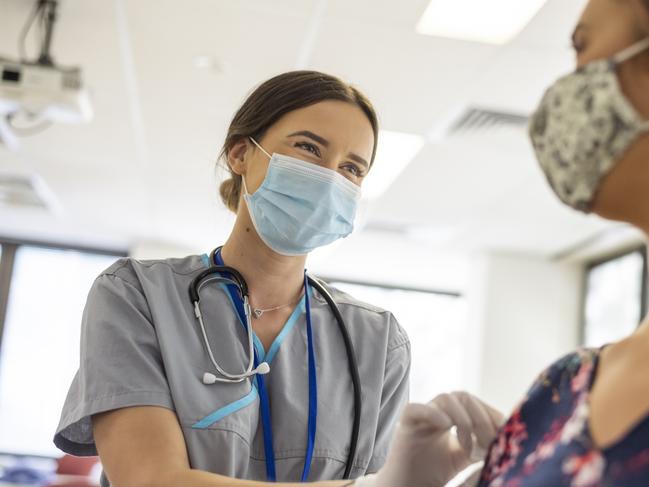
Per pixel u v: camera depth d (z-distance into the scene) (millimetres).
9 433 7500
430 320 8289
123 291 1356
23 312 7707
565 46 3354
